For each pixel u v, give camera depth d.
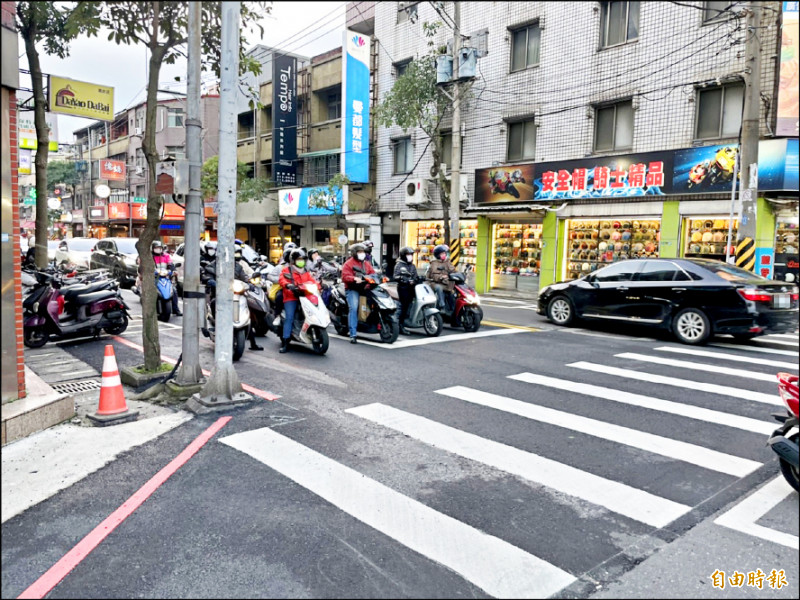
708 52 14.45
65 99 10.73
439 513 3.91
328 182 23.84
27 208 45.00
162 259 12.95
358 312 10.34
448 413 6.10
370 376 7.69
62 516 3.85
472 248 21.17
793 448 3.99
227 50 5.90
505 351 9.48
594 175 16.72
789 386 4.21
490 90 19.72
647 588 3.11
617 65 16.34
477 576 3.21
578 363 8.57
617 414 6.09
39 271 10.00
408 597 3.02
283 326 9.24
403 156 23.12
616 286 11.49
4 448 5.02
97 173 44.12
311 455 4.91
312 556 3.39
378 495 4.18
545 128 18.27
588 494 4.22
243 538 3.59
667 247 15.45
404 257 10.82
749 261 11.17
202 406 6.06
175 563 3.32
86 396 6.67
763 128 13.59
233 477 4.47
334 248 26.36
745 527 3.75
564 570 3.27
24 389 5.73
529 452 5.02
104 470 4.59
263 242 32.44
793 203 13.25
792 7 12.78
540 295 13.34
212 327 9.56
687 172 14.73
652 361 8.76
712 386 7.23
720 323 9.97
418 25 21.77
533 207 17.81
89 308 9.86
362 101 23.06
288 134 27.33
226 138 6.05
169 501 4.07
